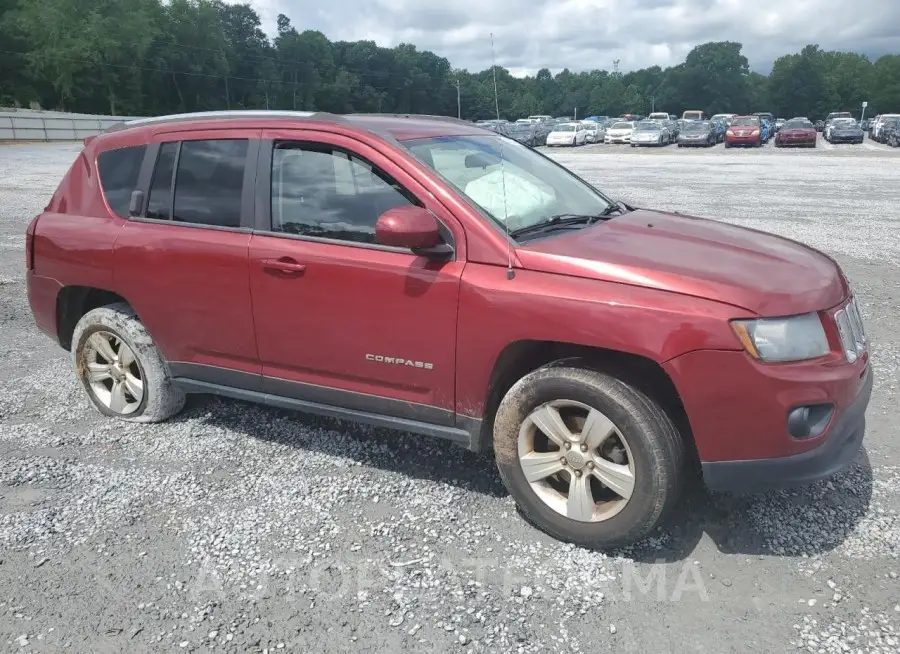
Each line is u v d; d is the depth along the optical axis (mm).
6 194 17031
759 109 147625
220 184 3924
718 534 3203
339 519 3408
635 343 2850
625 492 2975
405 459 3998
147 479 3822
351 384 3625
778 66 143500
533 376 3125
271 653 2568
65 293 4613
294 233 3672
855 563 2977
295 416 4598
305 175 3672
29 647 2617
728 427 2824
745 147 37625
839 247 9461
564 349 3211
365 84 118688
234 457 4059
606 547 3088
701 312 2789
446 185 3324
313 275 3547
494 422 3385
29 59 77188
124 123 4578
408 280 3299
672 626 2652
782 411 2768
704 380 2791
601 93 141750
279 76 112188
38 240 4586
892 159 25578
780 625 2635
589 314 2922
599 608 2760
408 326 3334
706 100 147375
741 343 2748
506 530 3297
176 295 4043
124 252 4191
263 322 3775
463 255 3223
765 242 3545
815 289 2986
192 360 4160
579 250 3129
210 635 2664
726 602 2773
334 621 2725
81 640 2648
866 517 3303
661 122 44531
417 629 2668
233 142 3912
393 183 3426
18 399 4945
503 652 2549
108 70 82562
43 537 3305
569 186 4176
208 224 3949
